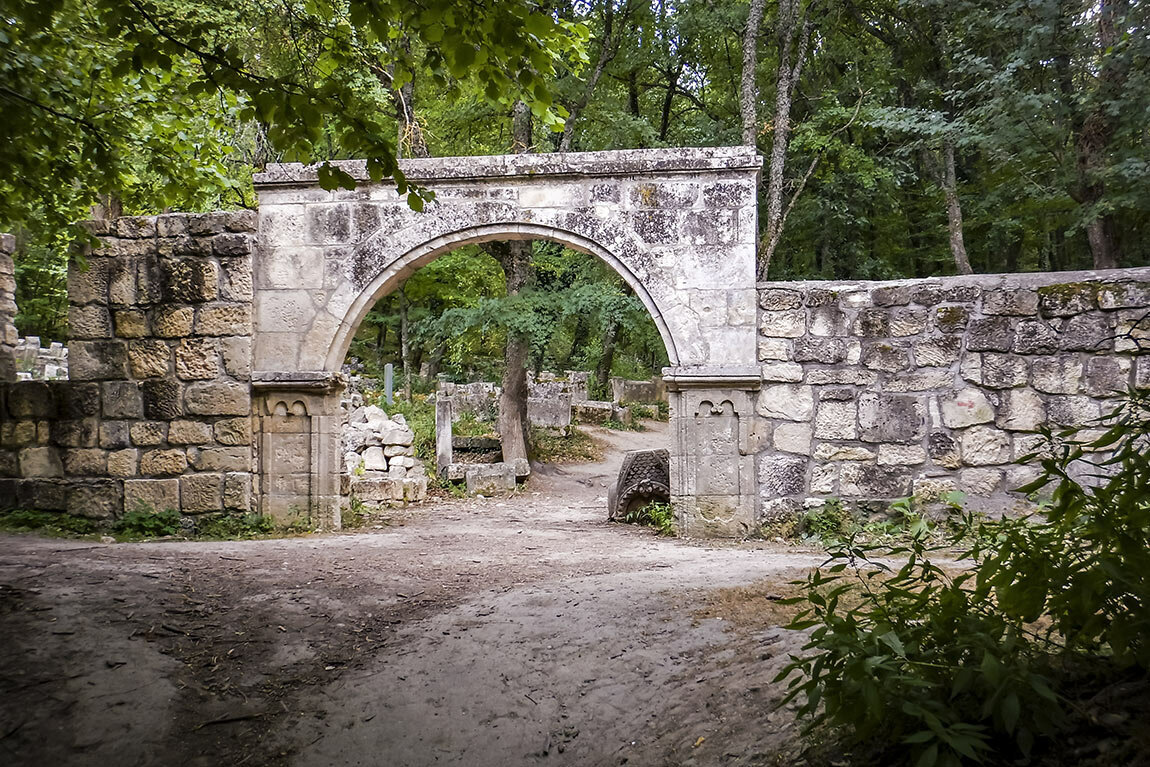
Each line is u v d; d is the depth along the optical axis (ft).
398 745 10.82
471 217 25.02
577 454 53.21
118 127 20.01
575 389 73.05
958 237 44.60
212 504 24.97
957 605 7.75
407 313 74.02
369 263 25.17
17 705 11.12
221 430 25.05
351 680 12.48
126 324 25.26
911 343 23.35
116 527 24.53
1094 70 34.27
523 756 10.44
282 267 25.26
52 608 13.99
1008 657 6.91
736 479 24.02
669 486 27.02
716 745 9.41
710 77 58.34
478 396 57.82
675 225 24.49
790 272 56.03
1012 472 22.52
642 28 52.13
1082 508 7.50
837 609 12.71
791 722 9.18
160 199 23.91
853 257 52.90
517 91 13.60
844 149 46.14
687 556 20.07
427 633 14.05
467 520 30.45
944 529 22.25
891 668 6.72
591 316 44.04
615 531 26.20
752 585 15.06
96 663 12.36
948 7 39.09
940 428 23.07
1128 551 6.72
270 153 42.50
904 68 52.16
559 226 24.77
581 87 45.34
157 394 25.08
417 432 46.78
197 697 11.91
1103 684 7.21
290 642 13.75
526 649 13.06
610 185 24.71
